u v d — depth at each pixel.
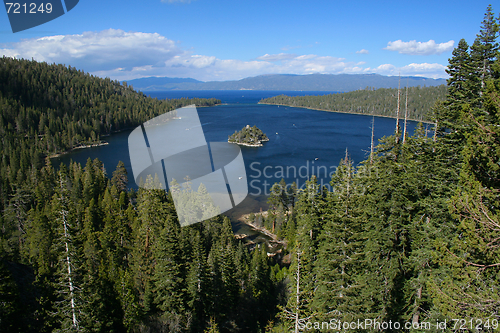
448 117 27.34
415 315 25.08
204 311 36.53
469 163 17.73
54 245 26.88
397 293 25.61
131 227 62.75
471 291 16.64
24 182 95.25
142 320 32.56
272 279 49.84
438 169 25.55
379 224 25.92
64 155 176.50
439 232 23.95
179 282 35.41
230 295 40.16
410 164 26.64
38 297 33.06
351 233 25.19
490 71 25.09
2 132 186.12
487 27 25.42
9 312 27.36
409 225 25.33
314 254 31.05
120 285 34.47
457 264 16.75
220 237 57.59
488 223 15.52
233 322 37.69
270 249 73.00
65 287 27.53
